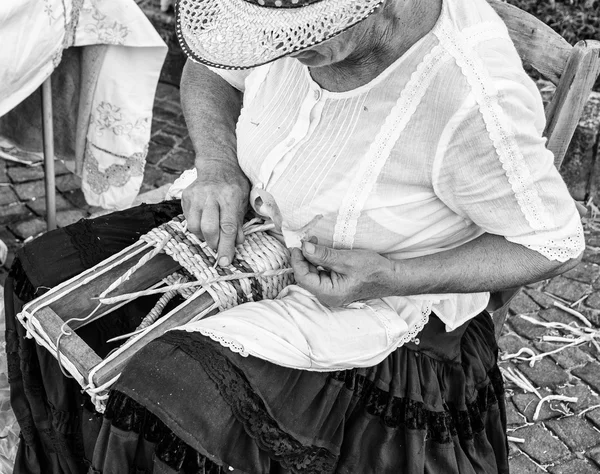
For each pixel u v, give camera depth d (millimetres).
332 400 1448
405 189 1409
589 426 2307
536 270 1423
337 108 1422
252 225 1661
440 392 1565
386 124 1370
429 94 1341
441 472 1546
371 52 1345
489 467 1662
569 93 1729
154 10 4203
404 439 1511
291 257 1459
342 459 1499
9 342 1713
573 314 2727
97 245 1735
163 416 1300
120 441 1345
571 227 1400
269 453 1367
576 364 2525
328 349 1408
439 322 1593
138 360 1352
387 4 1266
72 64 2582
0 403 2082
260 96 1620
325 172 1428
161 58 2541
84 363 1441
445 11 1369
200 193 1626
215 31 1245
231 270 1552
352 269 1417
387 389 1505
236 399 1330
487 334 1753
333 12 1146
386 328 1461
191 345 1355
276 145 1503
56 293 1576
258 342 1364
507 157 1317
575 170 3205
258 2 1200
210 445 1306
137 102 2578
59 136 2781
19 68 2168
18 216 3129
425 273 1443
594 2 3629
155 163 3605
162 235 1658
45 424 1709
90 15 2346
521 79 1353
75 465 1715
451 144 1336
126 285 1623
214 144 1742
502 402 1754
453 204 1415
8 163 3412
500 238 1452
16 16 2098
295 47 1160
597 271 2924
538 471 2170
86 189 2762
